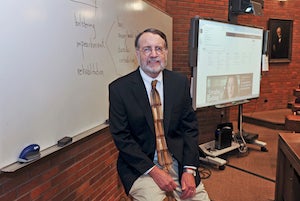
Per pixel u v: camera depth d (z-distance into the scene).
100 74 2.09
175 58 4.17
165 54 1.68
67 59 1.67
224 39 3.48
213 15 4.35
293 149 2.10
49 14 1.50
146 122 1.65
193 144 1.76
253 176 3.18
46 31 1.48
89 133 1.92
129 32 2.57
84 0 1.83
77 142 1.81
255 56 4.05
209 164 3.48
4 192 1.27
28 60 1.37
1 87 1.22
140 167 1.61
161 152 1.67
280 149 2.47
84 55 1.86
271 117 5.36
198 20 3.09
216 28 3.35
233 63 3.69
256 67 4.12
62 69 1.63
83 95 1.87
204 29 3.20
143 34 1.66
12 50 1.27
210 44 3.31
